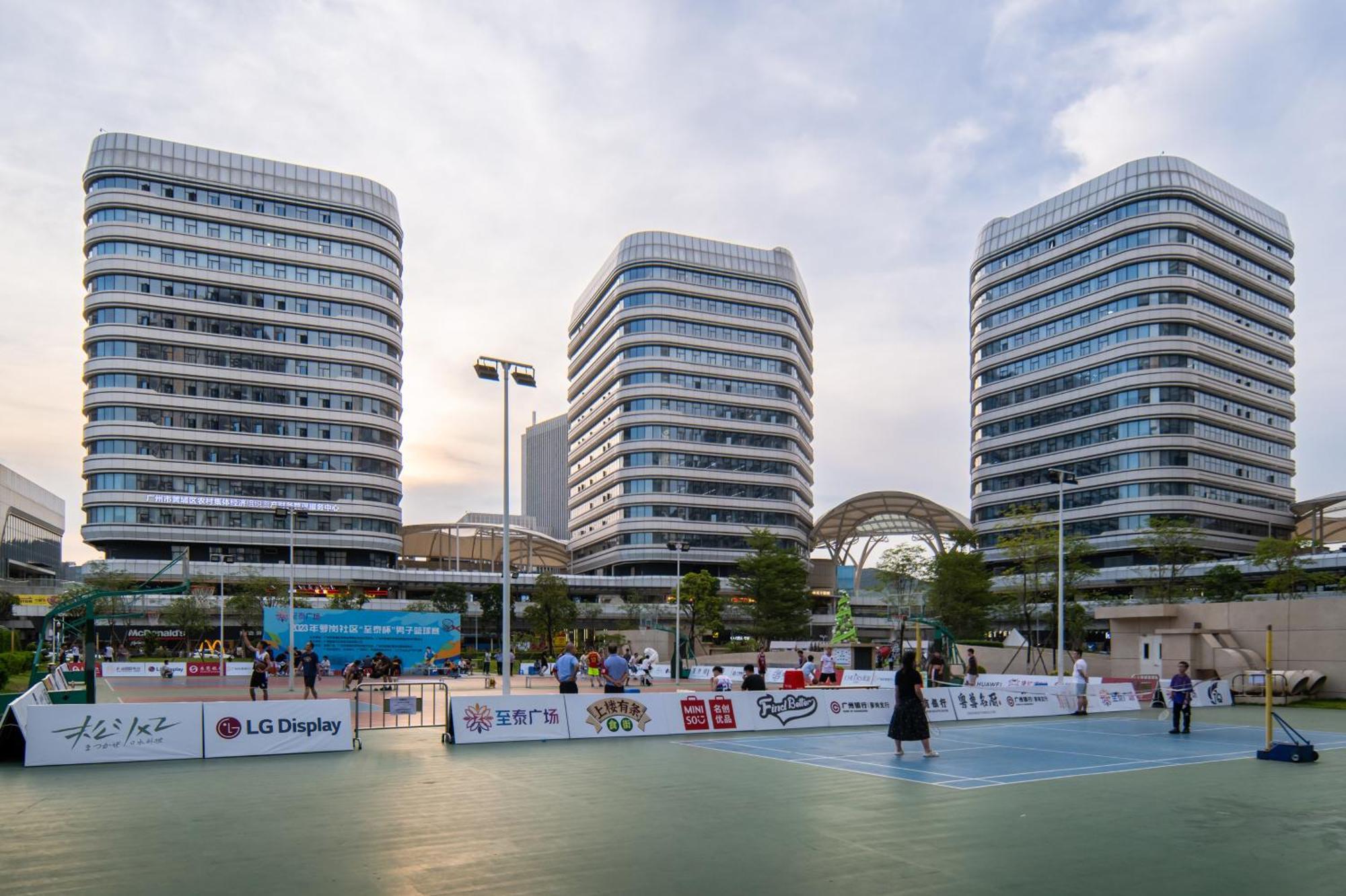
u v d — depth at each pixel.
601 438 125.38
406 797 12.91
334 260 106.31
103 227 96.81
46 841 10.01
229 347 100.44
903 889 8.27
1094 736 22.55
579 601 110.00
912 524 133.62
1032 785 14.37
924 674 39.66
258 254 102.75
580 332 137.38
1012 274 116.69
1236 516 99.94
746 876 8.63
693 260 121.00
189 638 77.50
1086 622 71.00
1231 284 105.06
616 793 13.30
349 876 8.50
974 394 122.50
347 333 106.31
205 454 98.44
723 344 120.81
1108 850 9.88
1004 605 78.19
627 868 8.90
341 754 17.88
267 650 31.12
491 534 127.69
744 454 119.50
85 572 87.38
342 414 104.69
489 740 19.75
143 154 98.88
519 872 8.69
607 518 121.25
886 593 99.50
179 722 17.20
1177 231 100.56
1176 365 98.75
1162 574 77.81
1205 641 39.50
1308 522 112.50
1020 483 113.38
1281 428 108.81
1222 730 24.77
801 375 130.88
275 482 101.06
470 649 102.38
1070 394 107.31
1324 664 36.72
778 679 52.59
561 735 20.53
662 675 57.12
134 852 9.45
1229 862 9.47
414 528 118.94
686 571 115.50
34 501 117.50
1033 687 32.62
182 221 99.88
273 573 97.19
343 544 102.00
